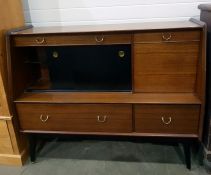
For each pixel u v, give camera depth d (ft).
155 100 5.42
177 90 5.59
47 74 7.09
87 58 5.90
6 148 6.36
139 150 6.72
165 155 6.47
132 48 5.32
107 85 6.08
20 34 5.46
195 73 5.40
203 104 5.16
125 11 6.72
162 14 6.63
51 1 6.84
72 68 6.06
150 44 5.24
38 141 7.23
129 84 5.98
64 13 6.91
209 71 5.26
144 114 5.52
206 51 5.14
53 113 5.84
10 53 5.50
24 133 6.37
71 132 5.97
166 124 5.54
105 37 5.26
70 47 5.84
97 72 6.00
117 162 6.32
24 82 6.31
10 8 5.88
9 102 5.88
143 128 5.68
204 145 5.79
